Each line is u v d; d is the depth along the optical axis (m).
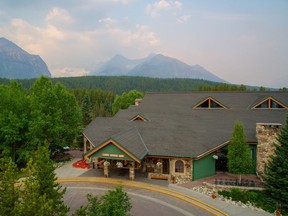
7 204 13.16
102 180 27.44
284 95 37.09
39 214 11.96
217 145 28.47
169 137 30.62
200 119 35.50
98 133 34.31
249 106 37.03
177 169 28.03
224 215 20.38
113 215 13.55
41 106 33.41
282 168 22.30
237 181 25.41
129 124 35.81
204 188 25.20
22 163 34.72
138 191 24.92
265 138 27.62
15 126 31.23
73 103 38.72
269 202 22.22
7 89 34.06
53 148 37.19
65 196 23.66
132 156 25.69
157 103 42.69
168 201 22.83
